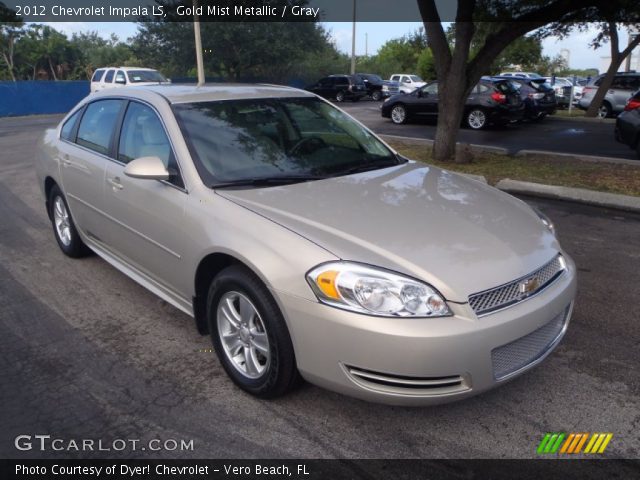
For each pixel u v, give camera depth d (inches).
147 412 118.1
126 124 163.5
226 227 120.0
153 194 141.2
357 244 108.5
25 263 205.2
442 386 102.2
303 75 1562.5
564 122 734.5
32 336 150.7
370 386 102.7
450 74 386.3
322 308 102.4
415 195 134.2
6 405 120.6
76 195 184.2
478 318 101.6
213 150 140.5
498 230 120.6
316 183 137.6
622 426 113.4
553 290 115.4
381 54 2257.6
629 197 285.3
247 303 118.2
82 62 2044.8
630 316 160.6
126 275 177.3
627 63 1042.7
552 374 131.6
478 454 105.5
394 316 99.2
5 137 629.6
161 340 148.2
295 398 122.3
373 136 174.4
